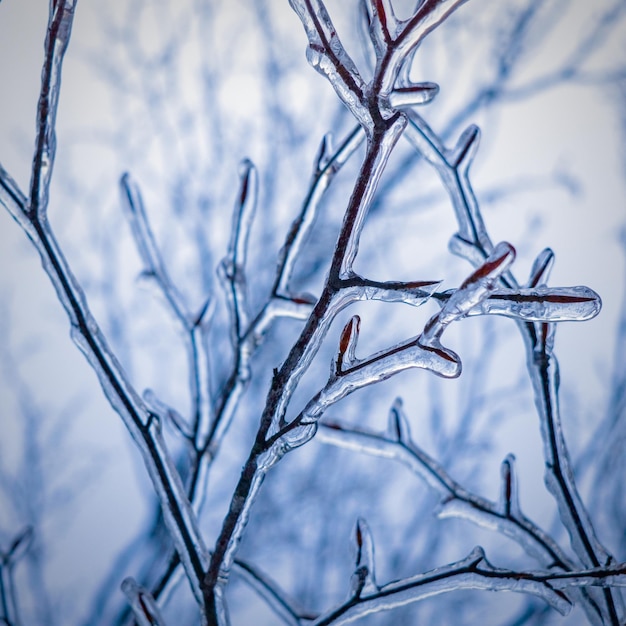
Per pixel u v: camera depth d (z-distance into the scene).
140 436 0.47
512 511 0.50
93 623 1.21
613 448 1.02
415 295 0.44
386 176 1.36
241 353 0.51
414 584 0.47
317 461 1.30
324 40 0.44
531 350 0.49
